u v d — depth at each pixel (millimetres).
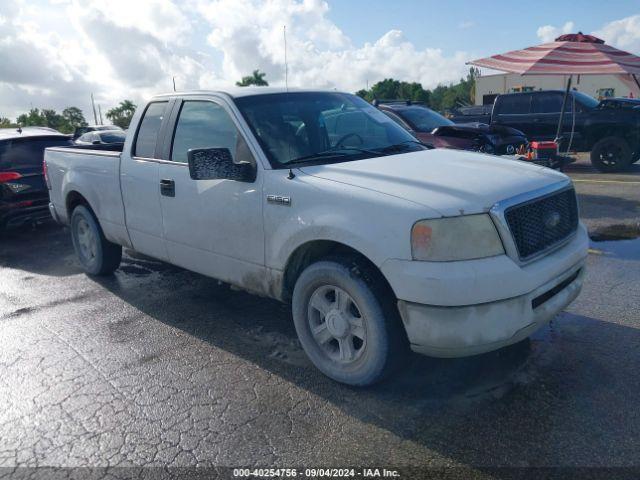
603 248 6262
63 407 3418
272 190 3658
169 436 3078
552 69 8406
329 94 4734
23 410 3402
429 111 11500
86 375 3811
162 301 5211
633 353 3756
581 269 3648
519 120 13727
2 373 3887
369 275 3236
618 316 4375
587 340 3975
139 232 4973
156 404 3406
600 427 2961
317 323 3678
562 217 3518
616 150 12367
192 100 4496
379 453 2846
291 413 3244
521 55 8953
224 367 3852
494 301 2938
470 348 2971
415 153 4105
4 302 5398
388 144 4359
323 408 3279
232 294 5320
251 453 2898
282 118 4137
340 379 3504
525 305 3033
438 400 3299
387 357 3240
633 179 11078
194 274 6012
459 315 2916
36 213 8320
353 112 4598
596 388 3344
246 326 4555
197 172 3600
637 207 8266
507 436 2924
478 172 3518
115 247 5855
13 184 8070
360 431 3037
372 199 3164
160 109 4789
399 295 3027
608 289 4977
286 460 2828
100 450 2984
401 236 3002
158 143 4695
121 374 3805
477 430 2986
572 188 3709
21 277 6266
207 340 4305
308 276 3525
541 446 2832
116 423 3225
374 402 3316
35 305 5270
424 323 2979
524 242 3125
